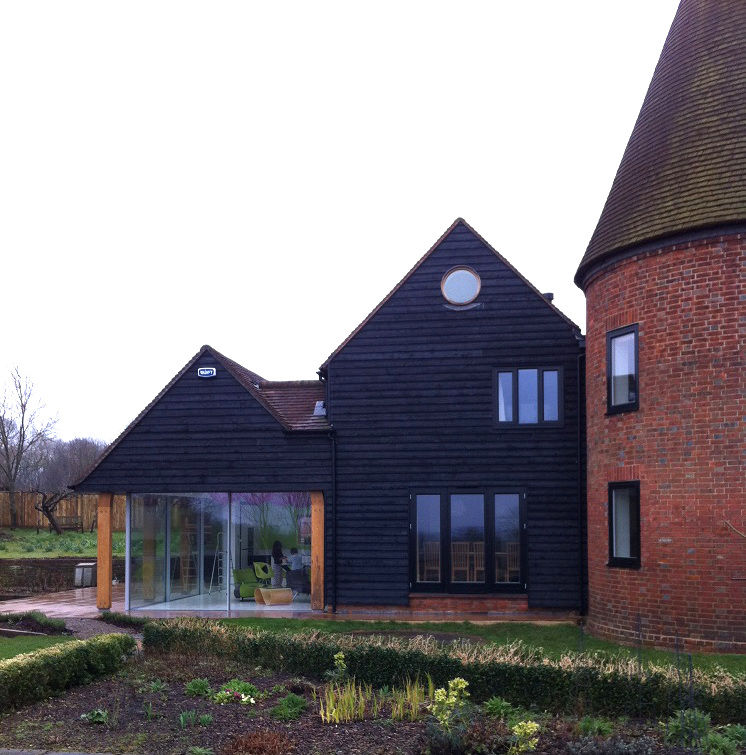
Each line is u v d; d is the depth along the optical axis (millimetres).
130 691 9617
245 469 17875
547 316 17391
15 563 25391
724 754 7055
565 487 16969
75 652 9898
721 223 12547
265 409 17938
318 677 10211
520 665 8953
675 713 8031
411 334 17781
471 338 17562
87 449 59312
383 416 17672
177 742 7660
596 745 6988
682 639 12570
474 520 17234
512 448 17203
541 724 8078
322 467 17688
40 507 37625
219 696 9016
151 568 18844
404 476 17469
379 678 9758
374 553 17406
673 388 13008
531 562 16891
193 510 18891
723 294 12641
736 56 13766
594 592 14641
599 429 14570
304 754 7230
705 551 12516
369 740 7590
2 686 8703
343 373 17906
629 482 13641
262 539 18594
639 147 14500
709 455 12594
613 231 14172
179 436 18156
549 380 17266
